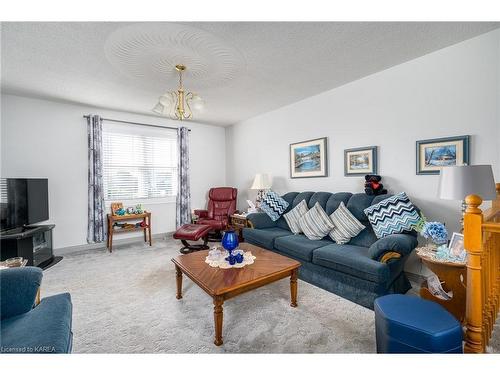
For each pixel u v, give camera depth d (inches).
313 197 131.0
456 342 45.7
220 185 223.6
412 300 55.7
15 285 52.5
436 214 96.1
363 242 103.1
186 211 197.2
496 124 81.8
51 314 51.9
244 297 90.2
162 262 131.6
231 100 150.4
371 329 70.1
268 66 104.2
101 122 162.7
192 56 94.2
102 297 91.5
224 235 85.6
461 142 88.6
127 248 160.2
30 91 131.0
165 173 193.5
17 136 137.6
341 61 101.5
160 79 115.6
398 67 105.7
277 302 86.3
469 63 86.6
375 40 86.0
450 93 91.3
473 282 48.3
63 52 91.0
